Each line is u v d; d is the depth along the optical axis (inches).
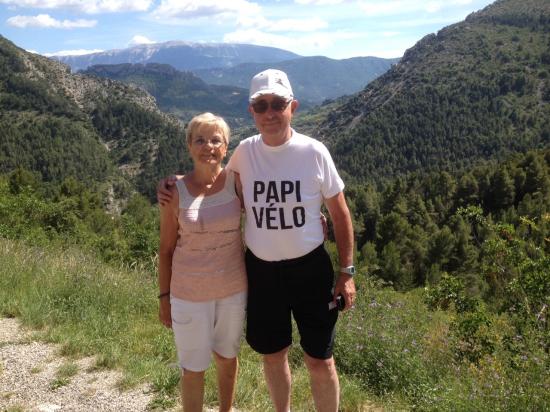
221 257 110.1
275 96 102.3
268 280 109.1
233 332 115.4
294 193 104.7
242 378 147.3
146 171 5880.9
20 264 264.2
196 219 107.7
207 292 110.0
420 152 6250.0
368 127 7076.8
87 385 144.3
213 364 156.2
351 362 168.6
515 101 6663.4
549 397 124.3
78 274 249.3
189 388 114.1
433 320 231.9
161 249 115.5
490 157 5600.4
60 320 194.5
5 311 201.5
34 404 133.3
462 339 187.9
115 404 134.0
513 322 193.2
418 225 2076.8
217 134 108.3
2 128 5556.1
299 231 105.8
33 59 7593.5
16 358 159.9
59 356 162.9
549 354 150.5
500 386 132.4
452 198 2536.9
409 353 167.0
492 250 224.5
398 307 223.6
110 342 174.7
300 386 148.3
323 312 108.3
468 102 6963.6
